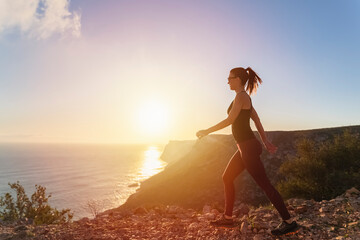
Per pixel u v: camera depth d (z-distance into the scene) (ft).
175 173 158.10
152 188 146.00
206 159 153.48
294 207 11.43
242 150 8.18
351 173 38.32
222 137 172.14
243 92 8.41
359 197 11.27
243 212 12.31
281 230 8.05
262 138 9.14
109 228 10.84
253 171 8.05
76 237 9.53
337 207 10.43
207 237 8.87
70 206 200.44
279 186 43.47
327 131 104.88
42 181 385.09
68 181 375.25
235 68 8.76
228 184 9.05
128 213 13.96
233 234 8.80
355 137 46.60
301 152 51.01
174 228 10.37
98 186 316.81
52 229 10.59
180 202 116.78
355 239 7.06
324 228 8.39
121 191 263.08
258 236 8.18
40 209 16.22
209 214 11.44
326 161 43.11
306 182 39.32
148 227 10.87
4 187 341.82
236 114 8.16
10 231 10.14
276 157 101.50
